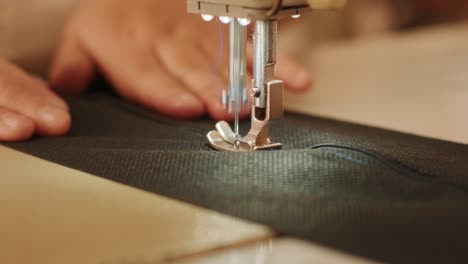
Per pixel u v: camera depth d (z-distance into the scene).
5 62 1.04
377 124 1.22
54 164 0.81
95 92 1.30
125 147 0.88
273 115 0.81
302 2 0.76
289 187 0.70
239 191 0.69
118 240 0.60
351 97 1.49
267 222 0.62
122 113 1.11
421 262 0.56
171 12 1.33
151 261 0.57
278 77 1.25
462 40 2.14
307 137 0.91
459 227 0.60
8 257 0.58
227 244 0.60
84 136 0.96
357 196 0.68
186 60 1.19
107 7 1.34
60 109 0.95
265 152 0.77
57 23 1.52
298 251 0.59
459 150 0.90
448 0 2.43
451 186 0.71
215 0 0.78
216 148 0.85
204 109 1.07
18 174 0.78
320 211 0.64
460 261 0.56
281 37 2.01
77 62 1.29
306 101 1.45
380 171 0.73
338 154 0.76
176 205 0.67
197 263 0.58
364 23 2.30
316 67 1.82
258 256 0.58
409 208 0.64
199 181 0.72
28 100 0.95
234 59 0.85
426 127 1.20
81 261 0.57
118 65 1.22
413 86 1.58
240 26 0.84
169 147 0.87
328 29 2.20
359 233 0.60
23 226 0.64
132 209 0.67
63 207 0.68
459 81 1.62
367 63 1.85
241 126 1.05
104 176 0.75
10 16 1.46
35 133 0.94
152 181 0.73
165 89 1.11
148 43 1.26
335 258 0.57
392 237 0.59
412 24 2.42
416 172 0.74
